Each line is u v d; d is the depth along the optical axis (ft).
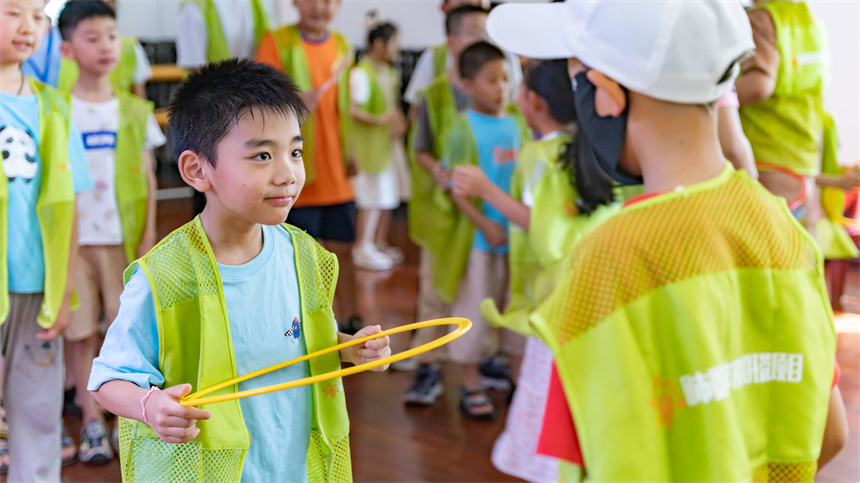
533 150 7.88
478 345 10.36
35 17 7.21
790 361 3.34
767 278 3.31
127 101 10.13
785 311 3.33
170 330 4.40
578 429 3.20
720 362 3.17
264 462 4.62
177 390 4.01
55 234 7.41
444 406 10.92
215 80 4.41
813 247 3.49
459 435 9.98
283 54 12.39
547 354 6.77
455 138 10.36
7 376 7.51
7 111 7.15
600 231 3.34
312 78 12.44
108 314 9.94
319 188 12.44
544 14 4.41
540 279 7.07
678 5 3.18
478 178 8.26
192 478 4.37
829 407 3.71
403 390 11.51
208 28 13.14
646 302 3.18
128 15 25.07
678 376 3.18
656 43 3.17
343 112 12.96
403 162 19.42
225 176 4.32
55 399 7.63
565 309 3.28
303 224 12.44
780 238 3.38
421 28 23.07
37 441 7.54
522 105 7.68
